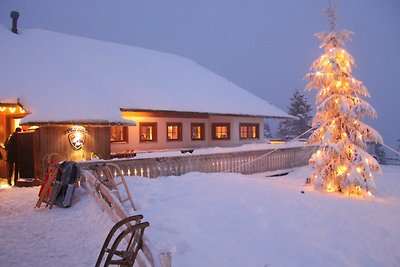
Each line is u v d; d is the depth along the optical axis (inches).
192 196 347.3
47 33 839.7
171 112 729.6
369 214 339.9
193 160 527.8
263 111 1016.2
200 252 215.6
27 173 482.6
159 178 448.5
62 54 747.4
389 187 559.8
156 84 838.5
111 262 159.5
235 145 943.7
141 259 177.2
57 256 209.9
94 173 381.7
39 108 502.3
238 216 284.4
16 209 312.8
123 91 701.9
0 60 591.2
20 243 230.7
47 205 318.0
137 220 169.0
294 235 253.1
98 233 250.5
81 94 576.7
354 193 449.4
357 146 459.2
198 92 923.4
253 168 637.9
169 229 252.4
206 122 888.9
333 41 470.0
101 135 538.6
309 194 416.2
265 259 211.8
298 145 769.6
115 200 270.5
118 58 901.8
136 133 727.1
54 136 491.2
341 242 251.4
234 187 400.5
